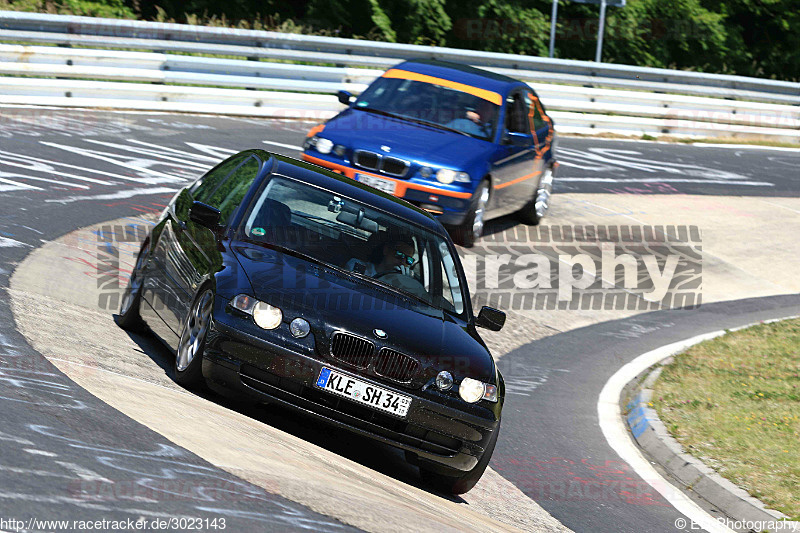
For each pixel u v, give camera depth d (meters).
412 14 112.75
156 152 53.66
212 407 20.72
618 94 85.88
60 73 59.81
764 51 145.62
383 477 20.81
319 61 71.69
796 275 58.16
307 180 26.75
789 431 32.62
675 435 31.59
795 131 99.25
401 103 48.22
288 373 21.19
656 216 63.59
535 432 30.86
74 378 18.61
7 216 36.50
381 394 21.42
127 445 14.98
